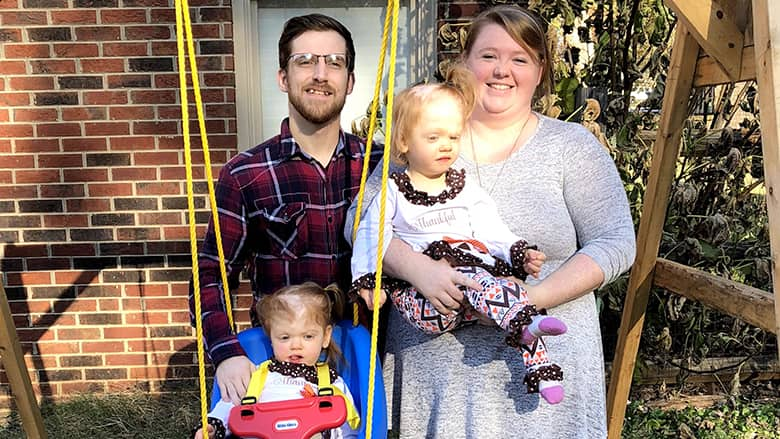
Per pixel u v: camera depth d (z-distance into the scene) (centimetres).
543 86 192
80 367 392
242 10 359
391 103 144
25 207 371
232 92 366
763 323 205
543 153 175
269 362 184
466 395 174
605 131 343
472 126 182
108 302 385
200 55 361
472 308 167
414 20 373
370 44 382
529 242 174
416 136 166
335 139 210
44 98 362
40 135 365
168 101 364
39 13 354
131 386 395
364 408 174
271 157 205
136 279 383
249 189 202
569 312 175
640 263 266
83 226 375
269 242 205
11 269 378
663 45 354
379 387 174
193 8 357
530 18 174
